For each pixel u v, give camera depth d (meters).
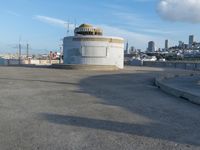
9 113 9.01
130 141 6.39
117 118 8.65
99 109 10.03
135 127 7.65
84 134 6.89
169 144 6.23
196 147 6.06
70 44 43.28
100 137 6.66
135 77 27.11
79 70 37.94
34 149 5.76
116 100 12.27
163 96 14.07
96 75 28.83
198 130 7.45
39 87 16.53
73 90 15.43
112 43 43.34
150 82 22.14
